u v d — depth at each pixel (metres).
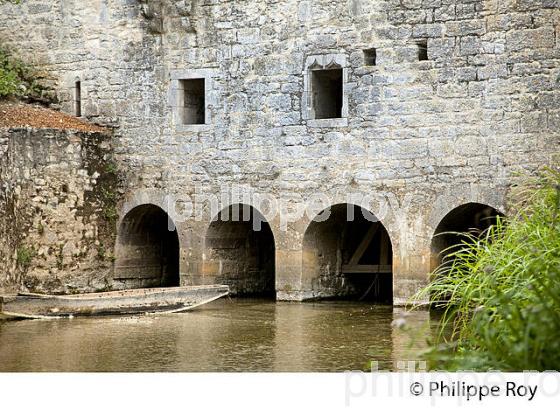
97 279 28.09
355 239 28.89
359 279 28.88
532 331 12.47
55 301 24.56
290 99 26.77
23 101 29.34
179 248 28.34
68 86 29.30
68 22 29.23
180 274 28.11
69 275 27.42
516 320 12.75
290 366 18.56
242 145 27.33
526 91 24.23
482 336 13.59
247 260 29.11
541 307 12.45
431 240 25.22
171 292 25.72
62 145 27.33
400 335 21.80
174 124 28.09
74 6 29.17
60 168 27.30
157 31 28.23
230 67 27.45
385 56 25.67
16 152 26.39
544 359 12.20
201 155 27.80
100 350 20.22
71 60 29.23
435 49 25.14
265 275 29.70
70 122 28.36
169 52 28.16
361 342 21.03
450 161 25.00
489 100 24.59
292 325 23.36
